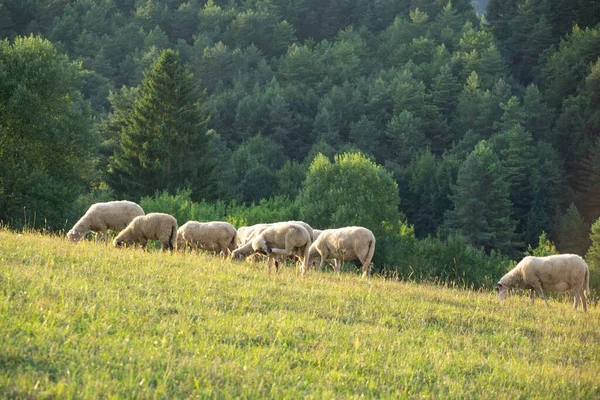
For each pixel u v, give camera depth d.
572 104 185.50
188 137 95.38
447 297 25.91
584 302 28.12
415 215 155.38
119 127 109.06
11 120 61.81
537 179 151.88
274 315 18.47
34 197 60.44
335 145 182.75
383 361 16.20
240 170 152.12
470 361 17.36
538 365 18.12
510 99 180.00
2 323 13.99
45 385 11.63
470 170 137.75
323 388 13.69
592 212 147.62
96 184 100.75
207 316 17.42
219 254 31.38
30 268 19.41
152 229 29.50
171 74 95.88
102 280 19.42
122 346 14.05
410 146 181.38
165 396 12.05
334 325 18.52
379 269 85.31
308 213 89.81
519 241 141.50
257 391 12.84
